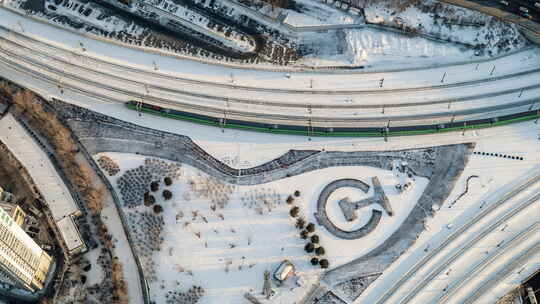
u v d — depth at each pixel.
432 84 177.50
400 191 165.12
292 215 161.25
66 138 170.62
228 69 180.00
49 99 175.88
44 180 167.12
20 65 180.12
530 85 177.25
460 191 165.38
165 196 162.62
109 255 160.75
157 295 155.50
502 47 180.88
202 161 168.38
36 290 155.25
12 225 135.50
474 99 176.00
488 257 159.12
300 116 174.25
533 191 165.25
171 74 179.00
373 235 161.00
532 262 158.50
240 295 154.88
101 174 167.50
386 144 170.88
